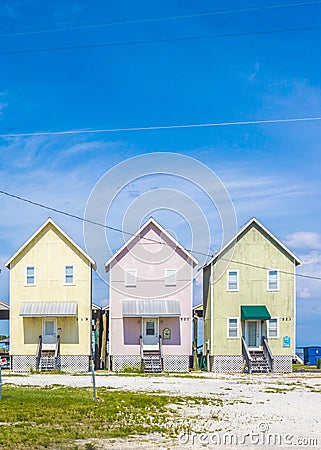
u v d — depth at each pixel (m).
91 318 46.25
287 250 47.28
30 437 14.11
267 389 28.42
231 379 35.47
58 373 42.50
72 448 13.25
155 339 46.47
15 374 40.75
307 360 60.25
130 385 29.08
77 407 18.95
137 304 46.12
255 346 46.59
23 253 47.03
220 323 46.81
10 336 46.22
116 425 16.22
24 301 46.50
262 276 47.19
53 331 46.25
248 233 47.53
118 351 46.28
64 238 46.91
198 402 21.81
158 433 15.26
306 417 18.73
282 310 46.84
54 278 46.62
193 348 49.62
